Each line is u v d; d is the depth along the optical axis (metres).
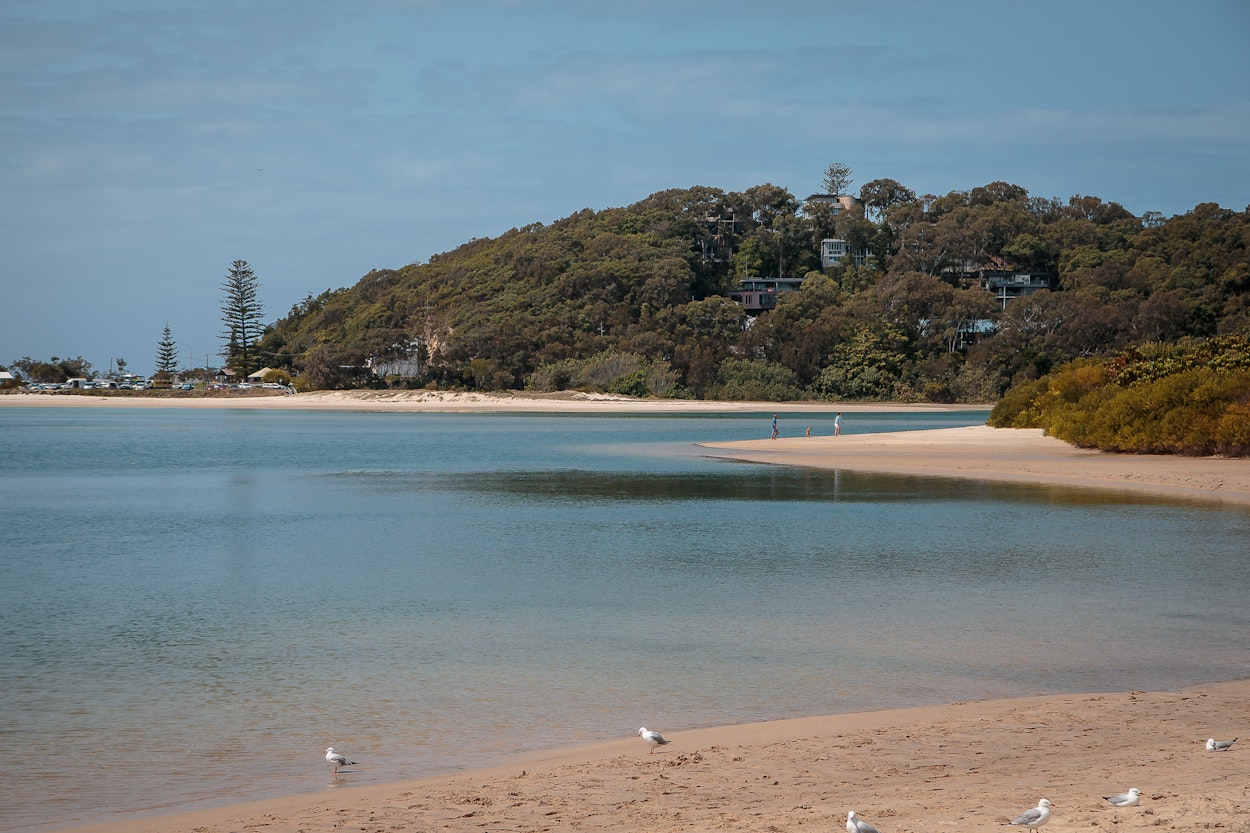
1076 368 79.88
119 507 41.69
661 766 11.68
